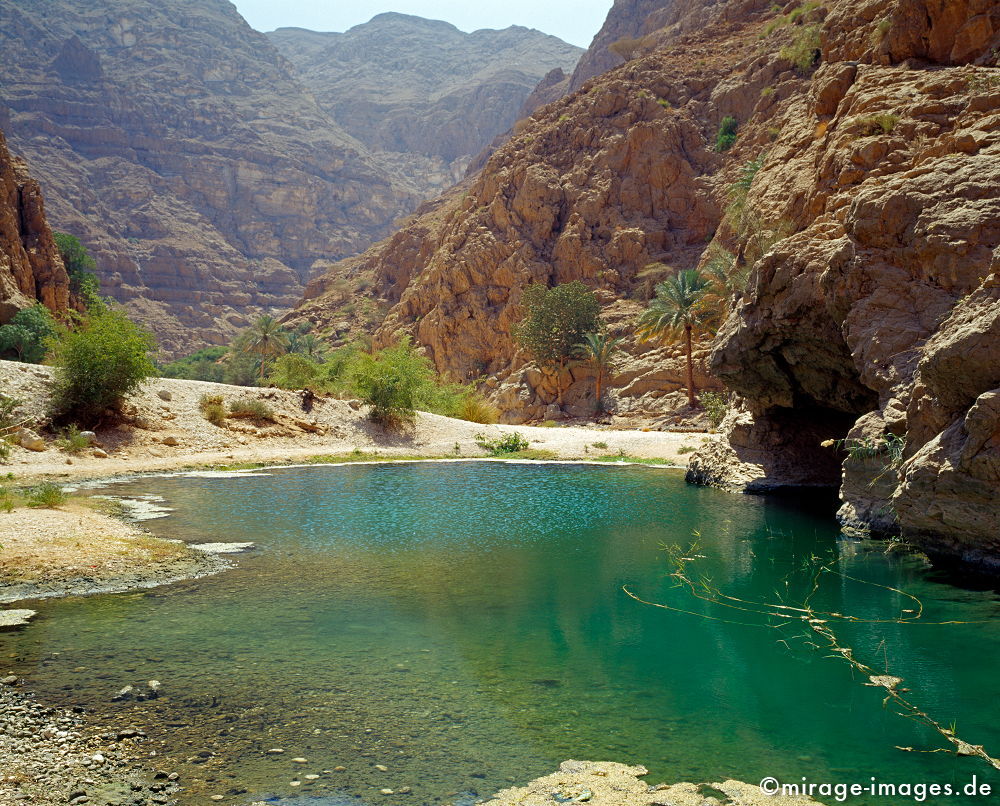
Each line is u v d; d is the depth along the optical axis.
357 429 33.62
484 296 74.62
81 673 7.63
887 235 14.78
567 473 26.03
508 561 13.02
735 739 6.53
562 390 62.12
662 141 72.12
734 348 20.47
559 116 84.38
